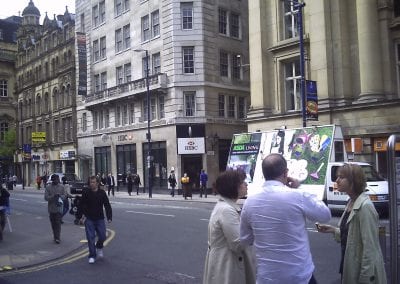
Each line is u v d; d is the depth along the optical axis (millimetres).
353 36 26922
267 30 31359
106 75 47656
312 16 27891
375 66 25391
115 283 8375
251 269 4449
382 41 25859
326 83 26953
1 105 75500
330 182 19141
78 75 50156
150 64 41312
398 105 23750
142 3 42250
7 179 58500
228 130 39688
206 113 38125
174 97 38250
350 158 23109
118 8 46062
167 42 39125
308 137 20922
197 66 38281
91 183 10500
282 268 3766
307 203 3889
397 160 4293
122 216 19891
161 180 39594
